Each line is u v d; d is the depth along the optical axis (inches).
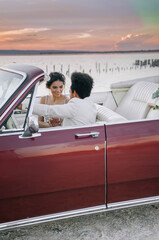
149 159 109.6
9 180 95.3
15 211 98.5
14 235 113.6
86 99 115.8
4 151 94.1
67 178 101.2
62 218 104.6
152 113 135.4
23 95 96.5
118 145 105.1
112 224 120.3
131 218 124.4
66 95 156.1
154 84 150.9
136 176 109.2
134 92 158.1
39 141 98.4
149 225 119.7
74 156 100.9
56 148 99.0
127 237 112.2
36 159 97.2
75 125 105.3
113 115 122.6
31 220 101.1
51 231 116.0
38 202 100.4
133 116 149.6
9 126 97.5
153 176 111.5
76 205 105.1
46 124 131.9
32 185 97.9
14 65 112.1
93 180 104.2
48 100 151.3
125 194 110.3
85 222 121.6
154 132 109.6
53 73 144.6
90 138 102.9
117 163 106.0
